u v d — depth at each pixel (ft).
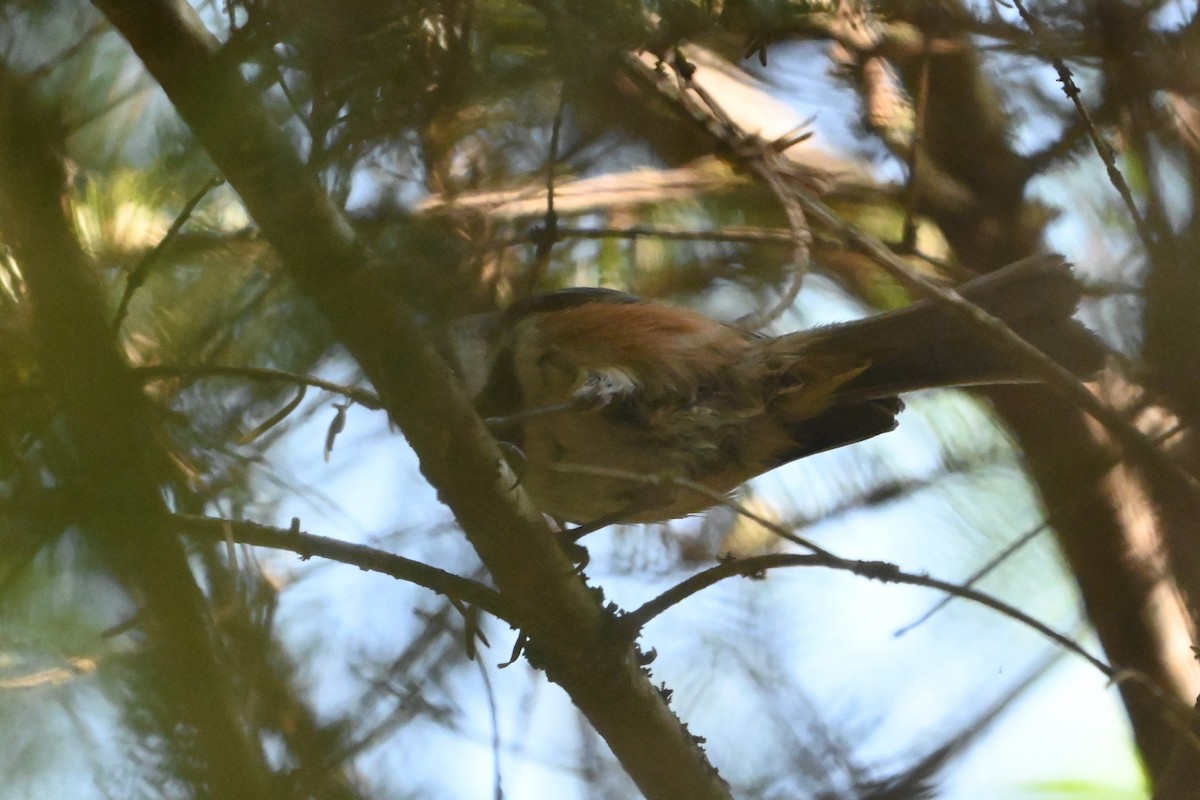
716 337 20.62
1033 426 22.40
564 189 21.59
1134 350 20.88
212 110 11.98
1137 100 19.03
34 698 12.91
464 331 19.80
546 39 16.81
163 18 11.59
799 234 18.10
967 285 20.58
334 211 12.84
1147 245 18.71
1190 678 20.72
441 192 19.49
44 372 11.98
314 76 13.78
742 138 19.36
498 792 15.53
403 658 17.46
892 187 24.80
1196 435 19.88
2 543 11.96
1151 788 19.90
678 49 18.85
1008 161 23.68
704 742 18.11
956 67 23.08
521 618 16.35
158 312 15.25
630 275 24.22
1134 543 21.34
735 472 21.24
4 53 12.75
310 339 14.87
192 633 12.40
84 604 12.76
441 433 14.38
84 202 15.52
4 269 12.72
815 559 14.03
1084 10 18.99
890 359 20.99
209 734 12.20
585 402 18.81
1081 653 13.53
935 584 13.51
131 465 12.08
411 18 14.19
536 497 20.20
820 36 21.30
